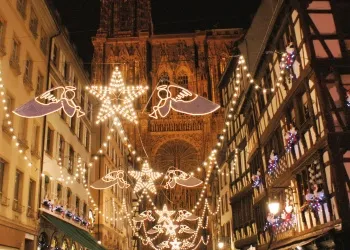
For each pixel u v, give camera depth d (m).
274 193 22.59
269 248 20.98
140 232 62.81
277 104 21.50
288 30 19.59
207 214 61.50
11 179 19.58
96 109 38.53
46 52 25.58
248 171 29.69
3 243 18.11
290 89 18.92
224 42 79.31
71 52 30.17
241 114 32.50
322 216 15.94
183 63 79.94
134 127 71.31
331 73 16.19
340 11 17.31
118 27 84.44
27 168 21.73
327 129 15.28
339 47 16.61
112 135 44.66
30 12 22.95
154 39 81.81
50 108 10.97
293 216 19.23
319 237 14.98
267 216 22.50
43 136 24.27
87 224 32.81
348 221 14.14
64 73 29.22
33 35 23.42
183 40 81.69
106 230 39.34
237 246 32.16
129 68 78.81
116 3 86.06
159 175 22.81
